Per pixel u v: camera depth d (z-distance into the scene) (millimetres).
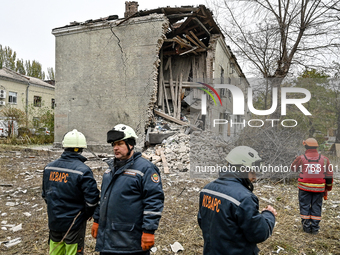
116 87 10766
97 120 11078
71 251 2295
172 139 9609
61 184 2314
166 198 5059
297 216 4246
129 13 10805
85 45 11375
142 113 10281
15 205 4656
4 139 13867
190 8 9617
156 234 3539
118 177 2076
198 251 3111
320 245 3281
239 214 1628
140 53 10344
